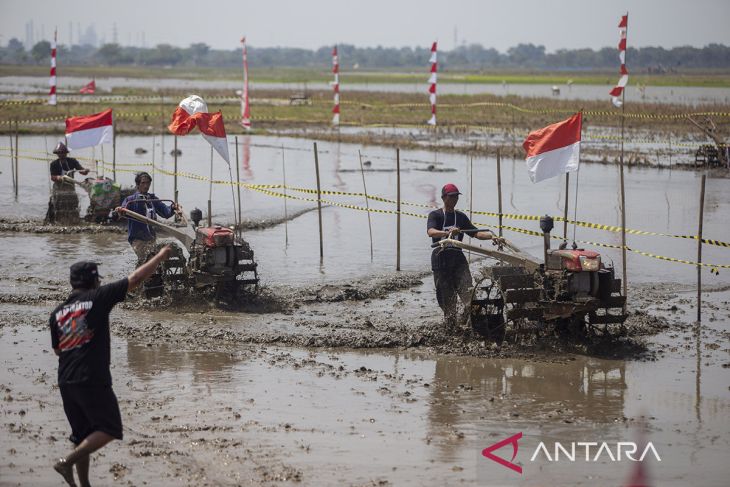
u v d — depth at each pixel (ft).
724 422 69.15
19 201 179.73
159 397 73.46
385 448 63.00
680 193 201.36
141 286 104.17
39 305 103.45
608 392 76.38
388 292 111.55
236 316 99.14
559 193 200.75
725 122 385.29
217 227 102.47
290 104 542.16
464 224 93.66
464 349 88.22
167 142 322.75
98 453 61.31
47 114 414.00
